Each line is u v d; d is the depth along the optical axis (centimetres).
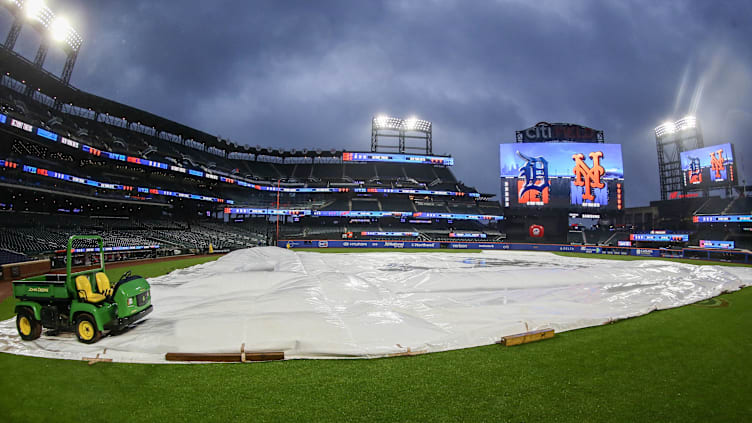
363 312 948
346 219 6338
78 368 646
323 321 838
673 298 1302
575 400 535
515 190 5303
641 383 599
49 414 491
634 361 702
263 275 1500
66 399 533
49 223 3238
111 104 4269
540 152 5269
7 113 2806
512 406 514
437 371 643
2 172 2869
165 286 1476
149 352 716
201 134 5544
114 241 3284
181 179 5159
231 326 794
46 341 774
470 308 1050
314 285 1287
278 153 6625
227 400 528
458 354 734
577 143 5244
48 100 3897
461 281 1458
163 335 761
